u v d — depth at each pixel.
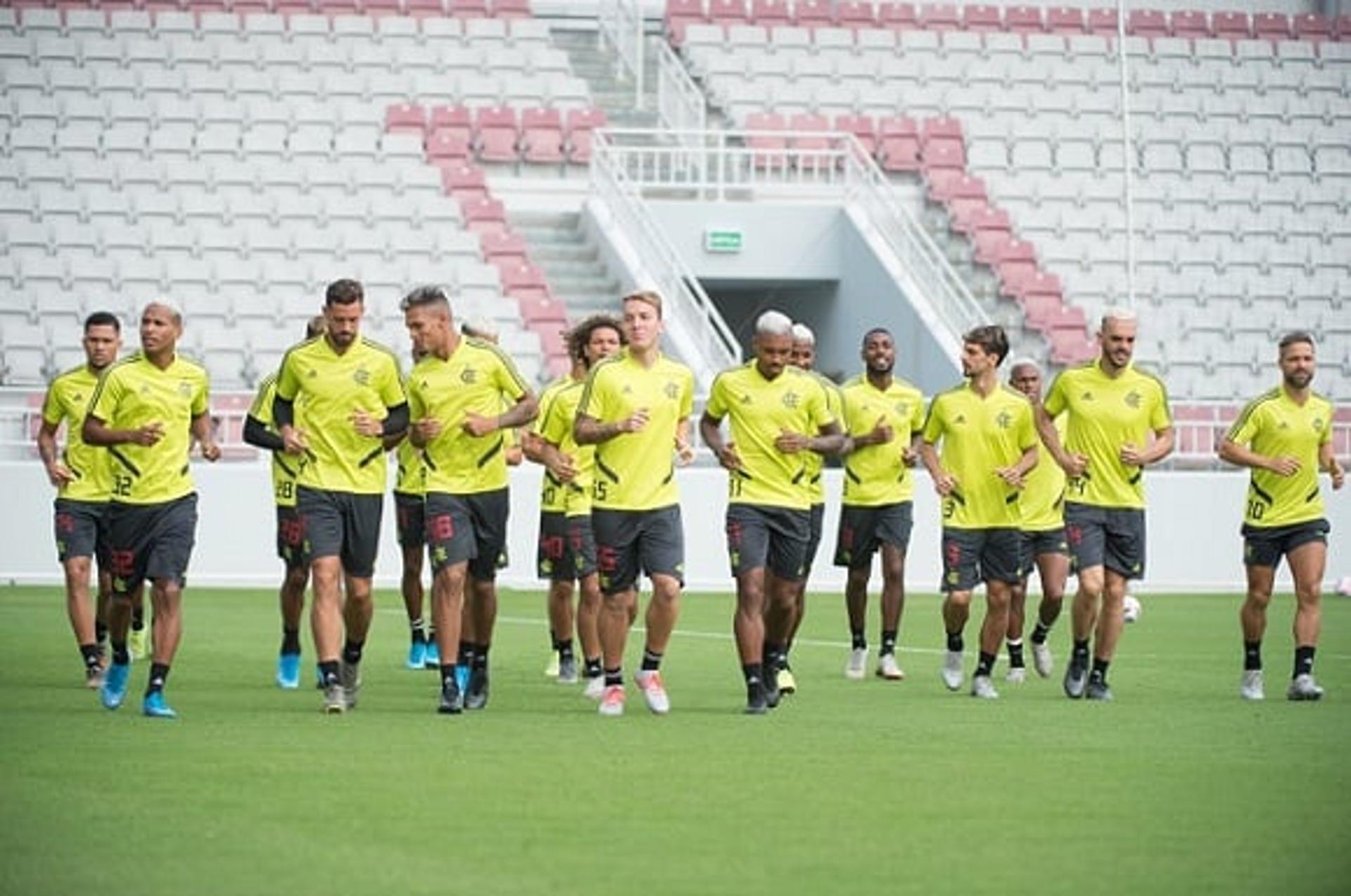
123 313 114.69
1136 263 130.00
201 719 47.56
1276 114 139.50
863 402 60.84
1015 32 144.75
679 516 49.19
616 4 144.12
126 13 131.00
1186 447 106.62
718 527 95.75
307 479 48.53
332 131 126.44
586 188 129.25
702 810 35.03
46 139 122.62
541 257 124.12
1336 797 37.06
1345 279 132.00
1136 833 33.12
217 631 72.50
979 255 128.00
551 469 51.22
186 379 48.56
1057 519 60.28
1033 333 125.00
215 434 96.81
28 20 129.38
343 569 49.50
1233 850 31.77
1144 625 81.50
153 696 48.03
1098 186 133.25
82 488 55.09
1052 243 129.62
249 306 116.00
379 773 39.06
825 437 49.97
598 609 53.28
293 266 117.75
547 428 51.84
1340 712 51.16
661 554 48.81
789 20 143.25
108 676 49.47
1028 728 47.41
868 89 137.62
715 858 30.78
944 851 31.50
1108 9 149.00
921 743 44.44
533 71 133.75
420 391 49.03
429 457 49.31
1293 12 154.38
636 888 28.59
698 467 101.75
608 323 51.97
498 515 49.72
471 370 49.00
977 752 42.97
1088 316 127.31
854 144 128.12
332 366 48.06
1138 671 63.00
